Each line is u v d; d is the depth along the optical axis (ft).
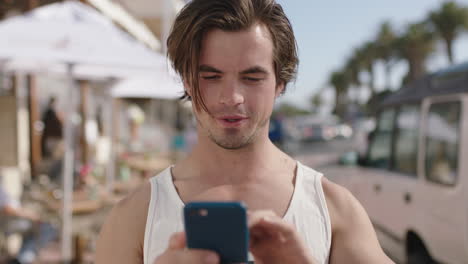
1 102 19.89
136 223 3.18
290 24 3.19
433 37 109.70
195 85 3.00
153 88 21.91
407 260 11.92
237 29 2.91
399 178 12.52
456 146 9.98
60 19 11.87
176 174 3.38
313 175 3.32
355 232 3.09
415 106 12.30
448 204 10.01
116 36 12.15
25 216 12.48
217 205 2.34
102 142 30.73
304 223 3.06
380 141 14.47
